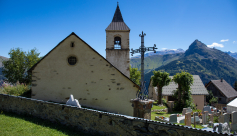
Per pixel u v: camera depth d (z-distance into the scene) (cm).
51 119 841
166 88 3086
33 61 2720
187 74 2370
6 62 2597
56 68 1322
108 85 1315
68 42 1334
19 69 2575
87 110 714
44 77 1319
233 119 1302
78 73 1320
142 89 791
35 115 911
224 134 399
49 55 1329
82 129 726
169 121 1293
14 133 629
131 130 582
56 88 1312
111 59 1948
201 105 2884
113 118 634
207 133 428
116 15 2164
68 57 1330
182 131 475
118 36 2012
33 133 643
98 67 1323
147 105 751
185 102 2331
